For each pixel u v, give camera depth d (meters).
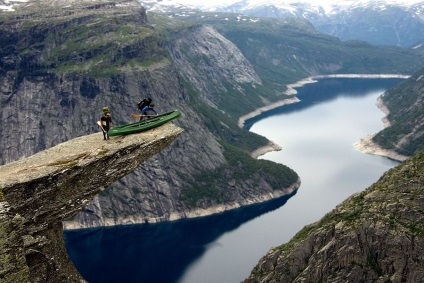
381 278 96.56
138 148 37.75
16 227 30.78
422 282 93.56
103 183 36.59
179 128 40.66
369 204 108.00
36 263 33.78
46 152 37.62
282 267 109.69
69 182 35.19
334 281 99.12
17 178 33.53
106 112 39.53
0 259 29.19
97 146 37.72
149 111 43.81
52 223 35.06
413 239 97.12
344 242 102.25
